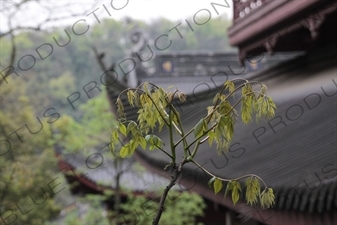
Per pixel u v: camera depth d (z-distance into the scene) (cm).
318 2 614
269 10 737
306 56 830
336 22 707
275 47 806
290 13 673
